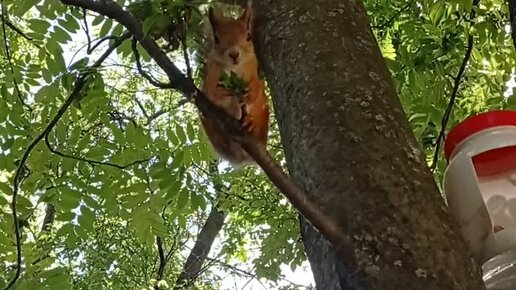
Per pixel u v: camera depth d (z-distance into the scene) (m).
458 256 1.63
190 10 2.16
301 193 1.65
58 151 4.95
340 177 1.79
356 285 1.62
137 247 12.55
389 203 1.70
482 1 5.61
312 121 1.94
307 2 2.26
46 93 4.63
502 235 2.22
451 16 5.71
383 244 1.64
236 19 3.56
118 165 5.02
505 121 2.37
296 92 2.04
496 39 5.51
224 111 1.79
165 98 9.48
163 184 4.78
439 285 1.57
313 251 1.83
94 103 4.79
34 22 4.75
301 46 2.13
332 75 2.02
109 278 12.16
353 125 1.88
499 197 2.35
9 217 4.81
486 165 2.39
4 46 5.31
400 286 1.58
